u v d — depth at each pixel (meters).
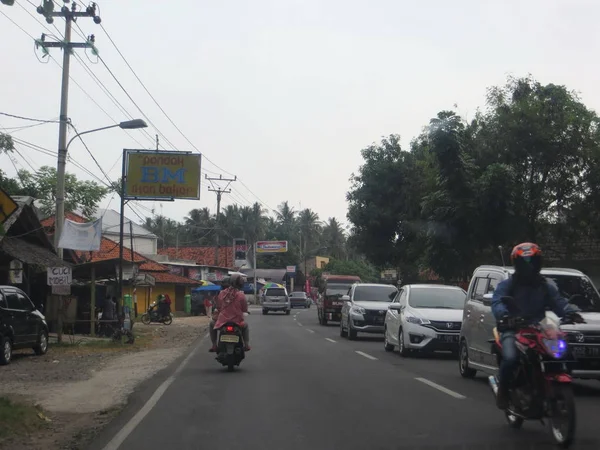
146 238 57.56
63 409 9.70
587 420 8.32
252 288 77.38
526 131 22.22
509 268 11.01
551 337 6.46
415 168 31.72
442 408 9.17
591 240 25.36
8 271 21.64
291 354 17.27
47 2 8.08
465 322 12.29
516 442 7.09
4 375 13.57
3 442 7.44
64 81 20.92
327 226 95.00
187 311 49.28
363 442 7.17
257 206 80.12
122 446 7.13
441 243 23.06
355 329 22.23
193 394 10.62
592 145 22.22
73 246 20.36
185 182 29.34
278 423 8.23
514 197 21.80
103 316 24.72
